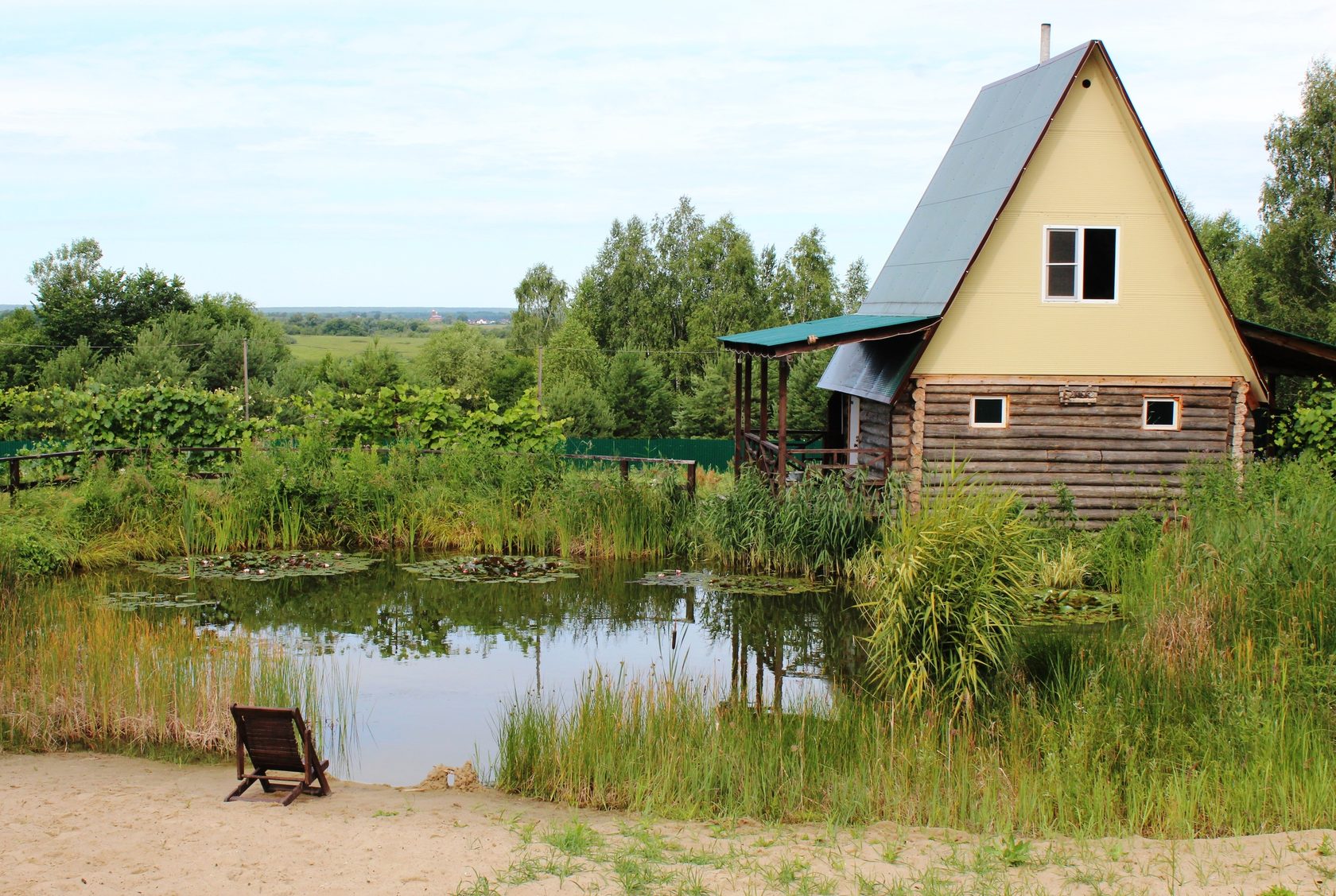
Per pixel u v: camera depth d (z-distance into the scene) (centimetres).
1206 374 2078
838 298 6506
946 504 1316
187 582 1930
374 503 2302
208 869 773
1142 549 1825
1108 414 2080
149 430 2553
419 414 2705
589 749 1038
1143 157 2044
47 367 5431
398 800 982
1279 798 922
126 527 2123
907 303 2272
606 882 755
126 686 1162
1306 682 1118
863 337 2005
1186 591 1370
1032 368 2070
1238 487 1889
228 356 5759
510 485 2330
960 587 1236
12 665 1203
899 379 2052
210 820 887
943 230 2273
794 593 1884
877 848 848
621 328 6962
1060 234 2070
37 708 1138
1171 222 2053
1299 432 2145
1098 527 2080
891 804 956
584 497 2256
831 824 900
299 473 2286
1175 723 1085
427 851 820
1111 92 2031
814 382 3919
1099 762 1008
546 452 2481
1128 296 2069
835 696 1261
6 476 2205
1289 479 1773
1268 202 4788
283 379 5706
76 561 2003
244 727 970
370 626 1669
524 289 8112
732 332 6312
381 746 1160
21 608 1440
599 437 4056
